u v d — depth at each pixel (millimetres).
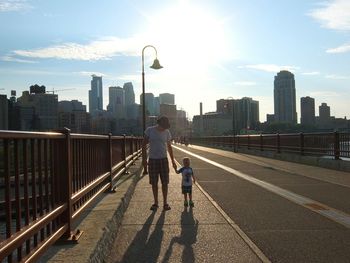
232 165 26094
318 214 10234
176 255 7051
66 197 6574
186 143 88875
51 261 5488
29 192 5059
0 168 4305
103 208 9055
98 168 10422
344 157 21953
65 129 6625
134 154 25391
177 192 14250
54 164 6094
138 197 13219
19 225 4539
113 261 6785
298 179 17766
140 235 8391
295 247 7422
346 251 7168
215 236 8227
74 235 6641
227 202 12078
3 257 3916
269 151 35500
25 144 4801
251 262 6641
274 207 11211
